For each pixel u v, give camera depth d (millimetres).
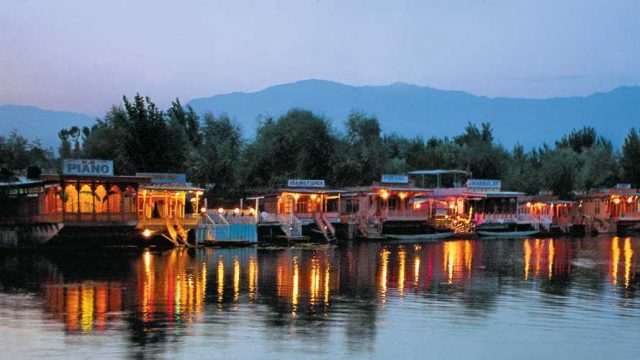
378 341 29078
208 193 93000
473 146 126812
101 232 67188
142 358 26156
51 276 47156
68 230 64688
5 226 73062
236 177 95375
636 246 82938
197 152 94812
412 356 27078
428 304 37281
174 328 30781
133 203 68062
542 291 42344
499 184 106000
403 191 93438
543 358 27094
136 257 60500
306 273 50250
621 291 42688
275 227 83125
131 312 34312
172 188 71312
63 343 28000
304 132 102625
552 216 112188
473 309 35938
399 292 41500
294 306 36312
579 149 160875
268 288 42531
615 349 28297
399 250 73062
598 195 119438
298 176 99562
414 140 144875
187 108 114312
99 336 29203
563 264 59219
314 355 26953
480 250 74375
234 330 30516
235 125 108812
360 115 110812
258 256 63125
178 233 70562
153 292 40469
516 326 31906
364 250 72375
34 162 110500
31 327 30750
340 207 93938
